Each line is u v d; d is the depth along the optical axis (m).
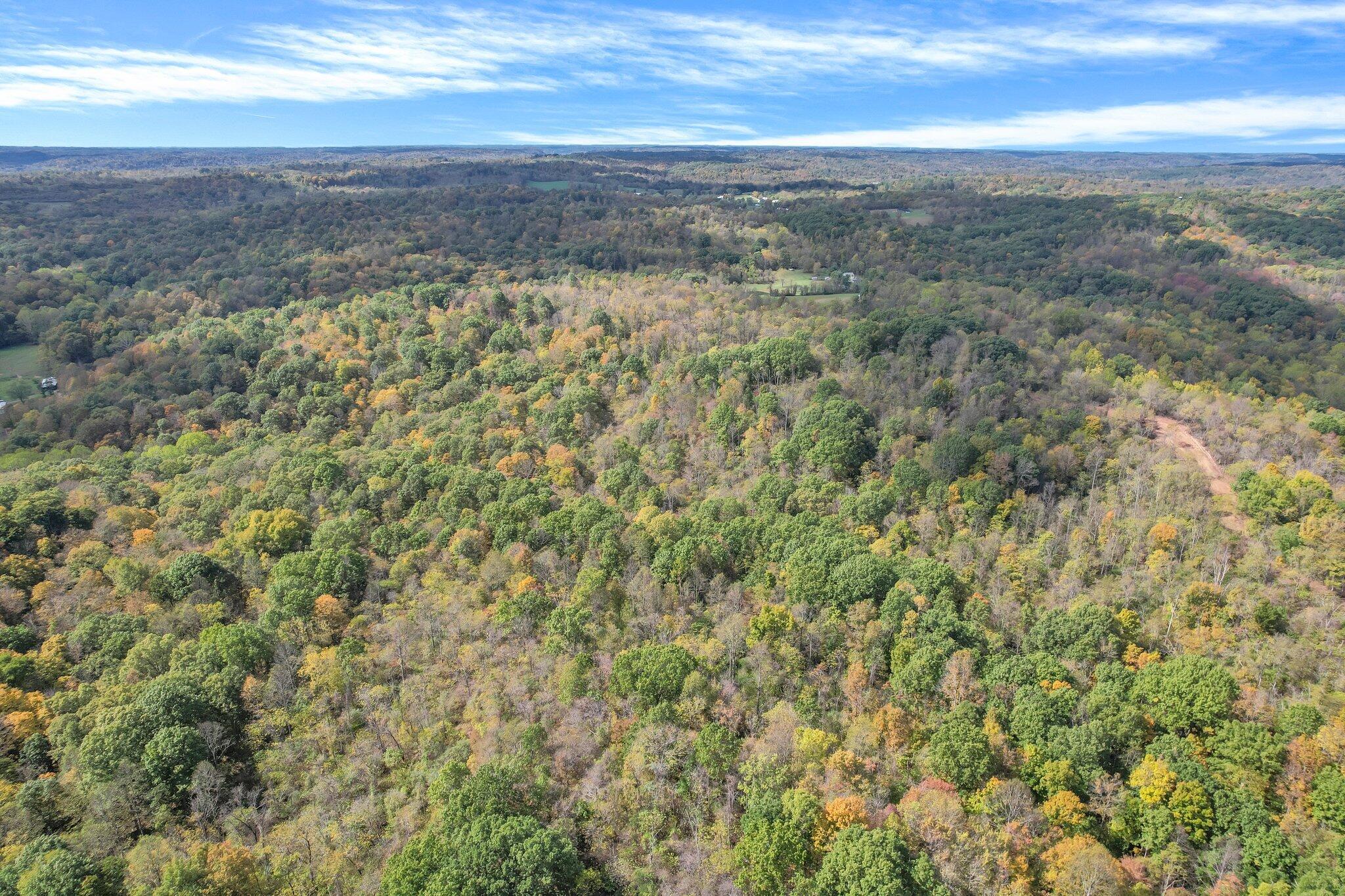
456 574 106.38
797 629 89.88
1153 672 79.44
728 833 65.19
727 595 98.88
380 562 107.31
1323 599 93.56
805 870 61.81
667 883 62.12
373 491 123.19
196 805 69.19
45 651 87.06
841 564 96.81
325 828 68.75
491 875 58.16
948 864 58.78
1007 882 59.25
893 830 60.81
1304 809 65.62
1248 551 104.50
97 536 112.25
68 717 75.69
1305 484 112.69
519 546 107.69
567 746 74.12
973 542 109.06
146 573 102.81
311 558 104.44
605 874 63.44
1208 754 72.50
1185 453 133.25
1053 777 67.94
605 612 95.00
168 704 75.12
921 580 97.00
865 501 114.88
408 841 65.44
